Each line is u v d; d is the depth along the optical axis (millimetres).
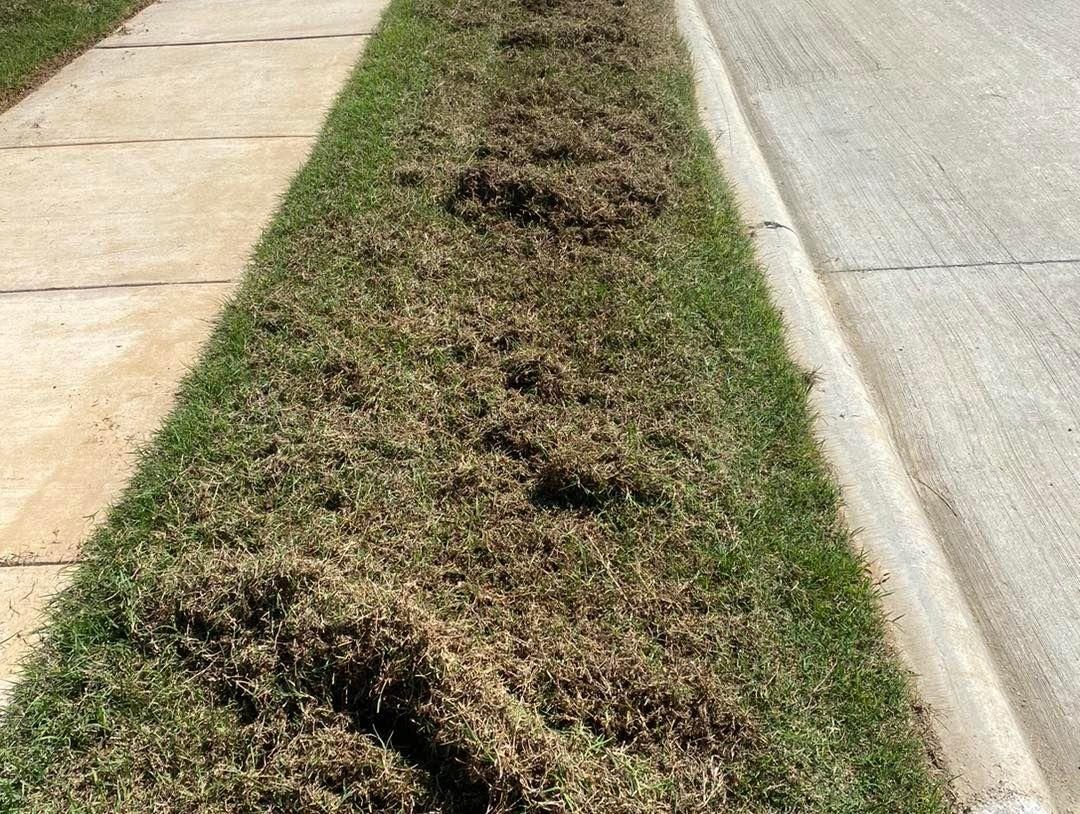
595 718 2127
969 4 7039
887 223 4289
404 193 4152
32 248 3920
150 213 4156
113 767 2037
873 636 2371
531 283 3570
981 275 3881
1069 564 2674
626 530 2602
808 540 2609
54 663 2252
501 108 4941
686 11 6848
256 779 2008
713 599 2420
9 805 1977
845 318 3693
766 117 5387
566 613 2373
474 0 6570
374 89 5203
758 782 2035
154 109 5215
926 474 2986
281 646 2230
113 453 2891
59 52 6059
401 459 2795
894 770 2084
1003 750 2152
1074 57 5938
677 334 3326
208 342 3324
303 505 2641
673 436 2891
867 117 5305
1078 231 4129
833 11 7043
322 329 3305
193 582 2371
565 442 2826
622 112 4922
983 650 2432
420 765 2037
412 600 2322
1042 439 3080
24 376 3209
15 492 2762
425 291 3516
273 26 6488
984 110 5289
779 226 4160
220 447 2836
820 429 3049
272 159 4602
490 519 2619
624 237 3854
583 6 6453
